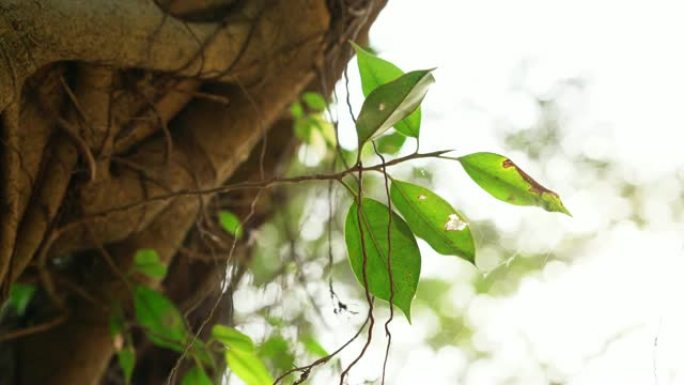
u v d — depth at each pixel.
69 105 1.14
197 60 1.18
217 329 1.21
